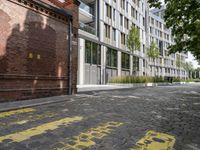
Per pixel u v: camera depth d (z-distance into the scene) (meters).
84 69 21.58
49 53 10.16
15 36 8.37
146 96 11.76
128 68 32.50
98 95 12.06
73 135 4.07
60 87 10.95
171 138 3.97
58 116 5.87
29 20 9.03
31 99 9.02
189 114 6.37
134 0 35.41
